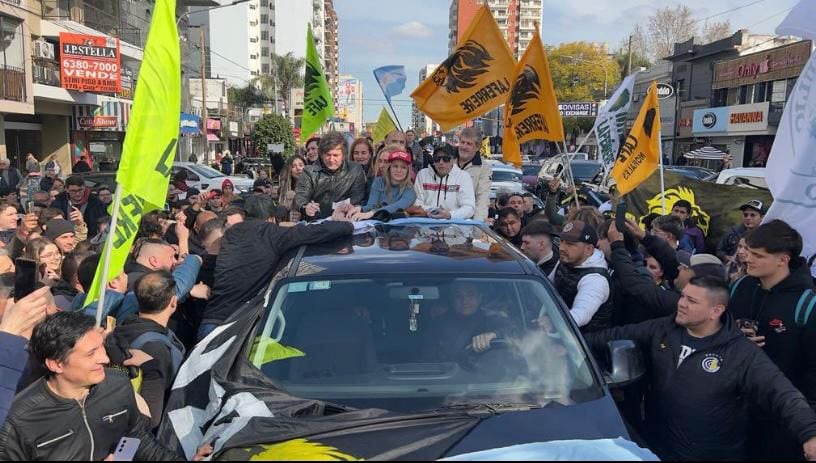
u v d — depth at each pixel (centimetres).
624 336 348
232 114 6650
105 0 3106
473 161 671
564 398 279
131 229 345
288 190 870
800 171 405
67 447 277
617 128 888
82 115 2864
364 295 320
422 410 273
